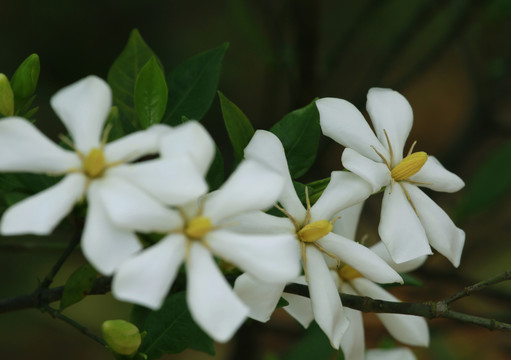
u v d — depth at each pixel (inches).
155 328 19.2
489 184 24.8
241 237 17.5
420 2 30.2
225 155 35.9
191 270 17.3
